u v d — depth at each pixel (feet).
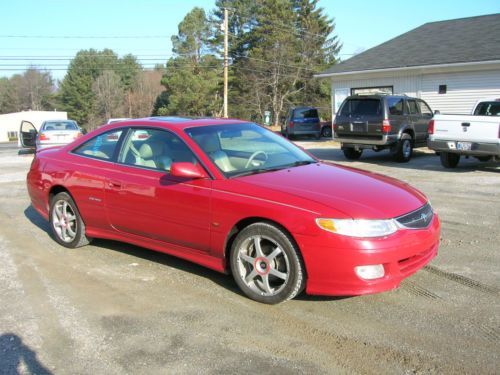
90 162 17.28
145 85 258.37
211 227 13.58
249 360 10.27
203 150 14.56
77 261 16.81
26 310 12.90
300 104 161.27
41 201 19.21
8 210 25.43
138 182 15.34
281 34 154.92
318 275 11.93
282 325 11.82
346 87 68.13
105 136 17.40
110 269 15.94
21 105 337.72
